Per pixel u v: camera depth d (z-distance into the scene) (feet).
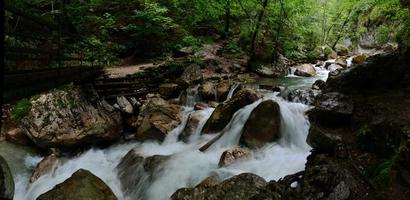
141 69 40.83
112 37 51.67
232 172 18.94
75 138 25.25
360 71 21.59
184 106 34.32
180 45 49.93
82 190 15.31
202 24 62.59
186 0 54.08
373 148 15.83
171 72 40.24
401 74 21.27
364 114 18.75
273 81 46.11
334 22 81.61
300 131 23.58
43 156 24.97
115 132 28.43
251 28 56.39
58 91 27.58
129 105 31.73
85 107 28.12
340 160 16.08
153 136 27.53
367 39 78.89
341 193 13.20
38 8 43.55
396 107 18.43
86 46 39.75
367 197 13.34
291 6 55.21
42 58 18.01
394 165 13.98
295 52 64.90
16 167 22.58
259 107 23.45
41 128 24.45
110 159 25.59
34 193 20.31
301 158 20.11
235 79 45.47
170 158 21.86
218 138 24.57
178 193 15.84
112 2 53.06
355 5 75.66
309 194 13.55
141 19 49.90
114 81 35.17
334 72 34.14
